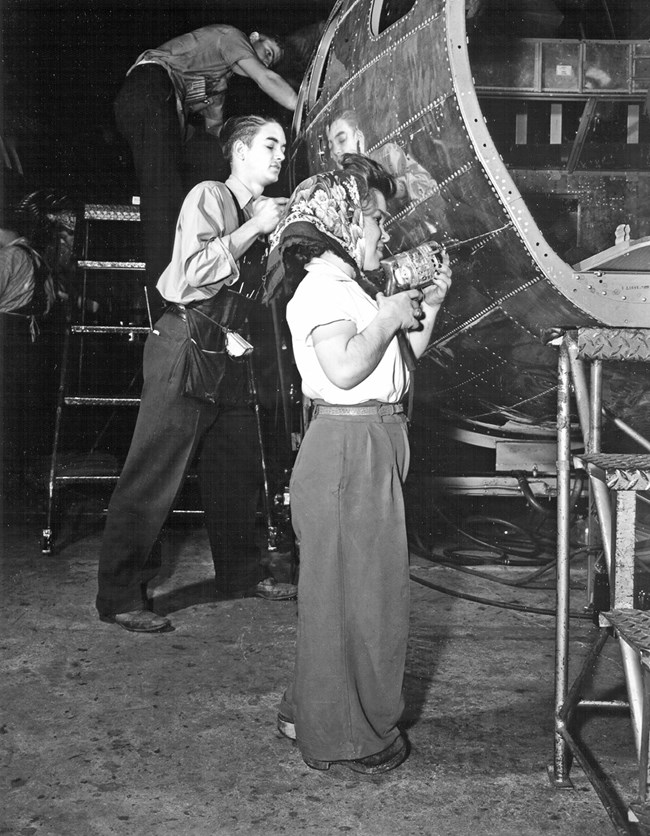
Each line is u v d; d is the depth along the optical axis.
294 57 4.83
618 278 2.61
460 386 3.54
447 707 2.40
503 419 3.83
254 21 6.47
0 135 6.07
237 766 2.07
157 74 3.94
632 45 3.62
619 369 2.98
